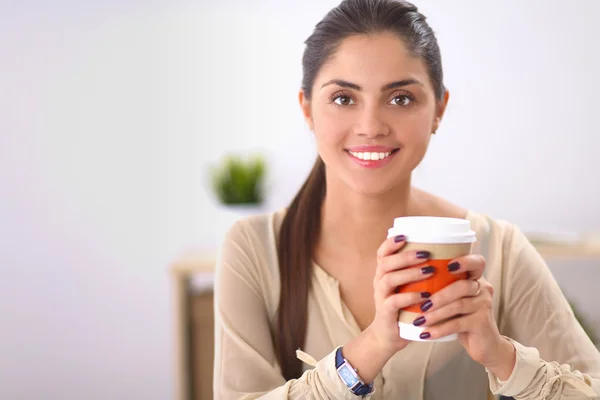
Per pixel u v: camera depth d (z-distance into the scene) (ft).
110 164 11.43
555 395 2.94
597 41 10.59
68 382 11.55
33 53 11.34
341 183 3.46
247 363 3.34
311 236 3.62
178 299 7.47
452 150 10.87
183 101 11.30
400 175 3.23
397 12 3.15
